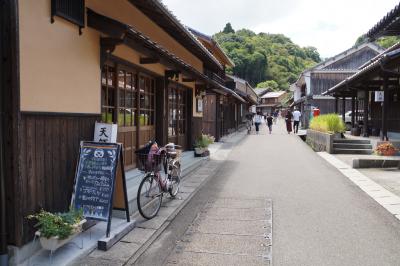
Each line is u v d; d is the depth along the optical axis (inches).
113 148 187.6
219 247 183.3
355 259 168.9
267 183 346.3
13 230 149.1
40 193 164.9
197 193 303.9
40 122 164.9
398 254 174.7
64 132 185.2
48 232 151.8
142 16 317.4
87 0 211.0
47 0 171.2
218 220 228.1
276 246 184.7
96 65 221.3
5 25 144.9
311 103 1299.2
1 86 145.3
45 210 168.7
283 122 2202.3
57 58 179.5
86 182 186.4
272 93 3105.3
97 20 205.8
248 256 172.2
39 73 164.9
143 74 350.0
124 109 306.5
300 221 225.6
